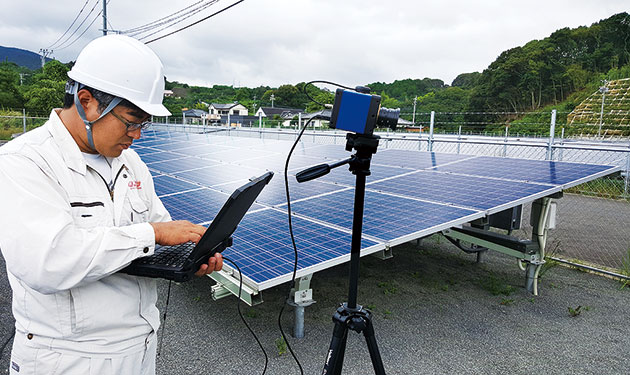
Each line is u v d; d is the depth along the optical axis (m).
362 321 1.88
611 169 4.48
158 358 3.27
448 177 5.21
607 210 8.91
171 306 4.18
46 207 1.26
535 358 3.30
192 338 3.57
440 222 3.57
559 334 3.68
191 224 1.54
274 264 2.96
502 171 5.21
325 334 3.63
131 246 1.35
